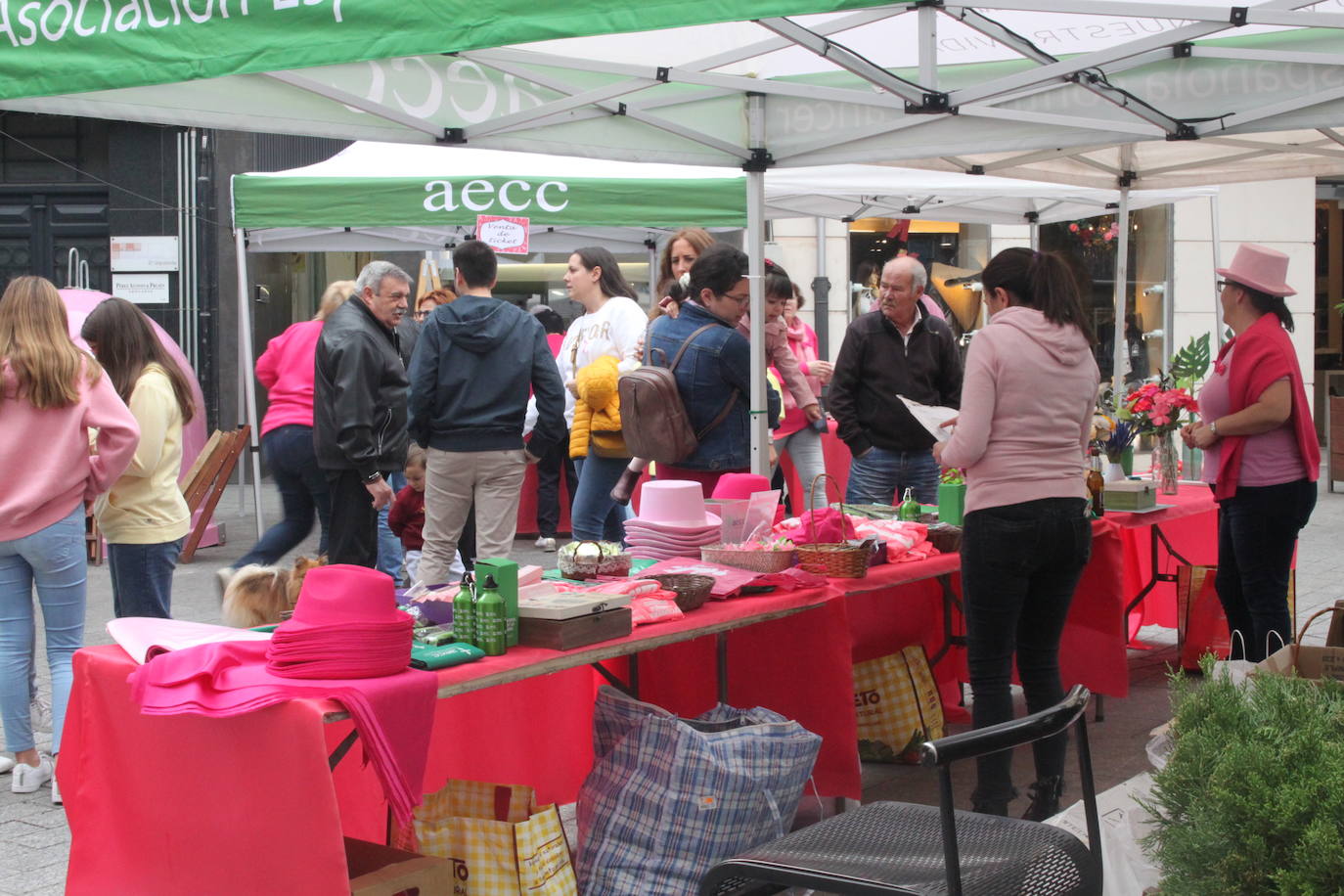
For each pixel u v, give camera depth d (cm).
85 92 357
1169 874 228
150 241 1309
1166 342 1099
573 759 439
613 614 332
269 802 276
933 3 408
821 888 252
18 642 459
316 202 778
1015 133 477
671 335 525
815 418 585
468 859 334
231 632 323
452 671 297
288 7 335
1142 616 675
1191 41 452
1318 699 243
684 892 351
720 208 778
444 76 455
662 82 462
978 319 1366
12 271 1333
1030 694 415
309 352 698
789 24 408
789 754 364
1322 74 442
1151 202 928
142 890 300
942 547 472
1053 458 389
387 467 607
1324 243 1730
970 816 291
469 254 562
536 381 573
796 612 411
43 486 437
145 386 475
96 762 308
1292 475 497
